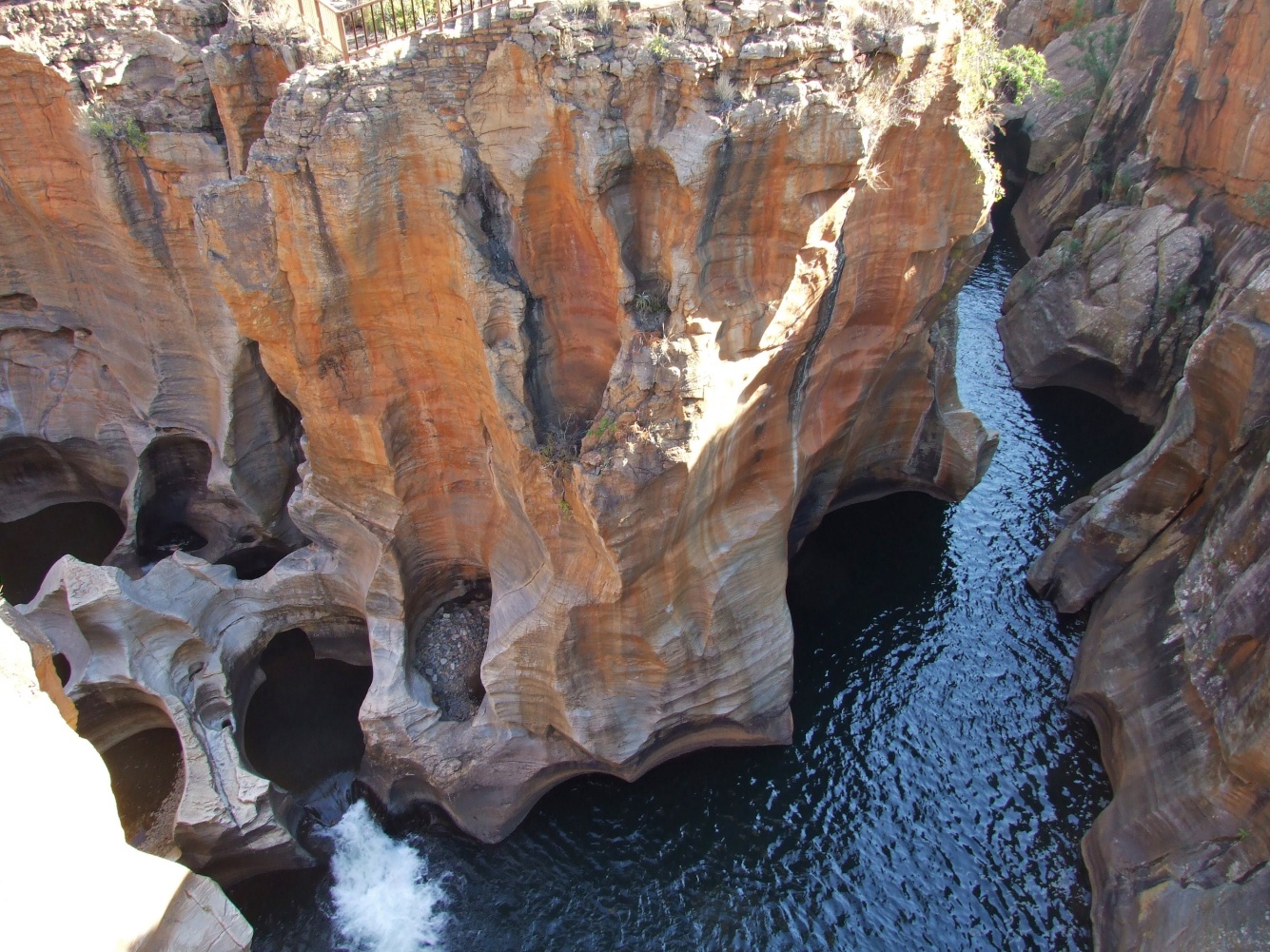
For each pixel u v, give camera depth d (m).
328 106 14.59
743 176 14.32
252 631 20.53
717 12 13.98
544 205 15.31
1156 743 17.41
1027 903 16.91
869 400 22.41
